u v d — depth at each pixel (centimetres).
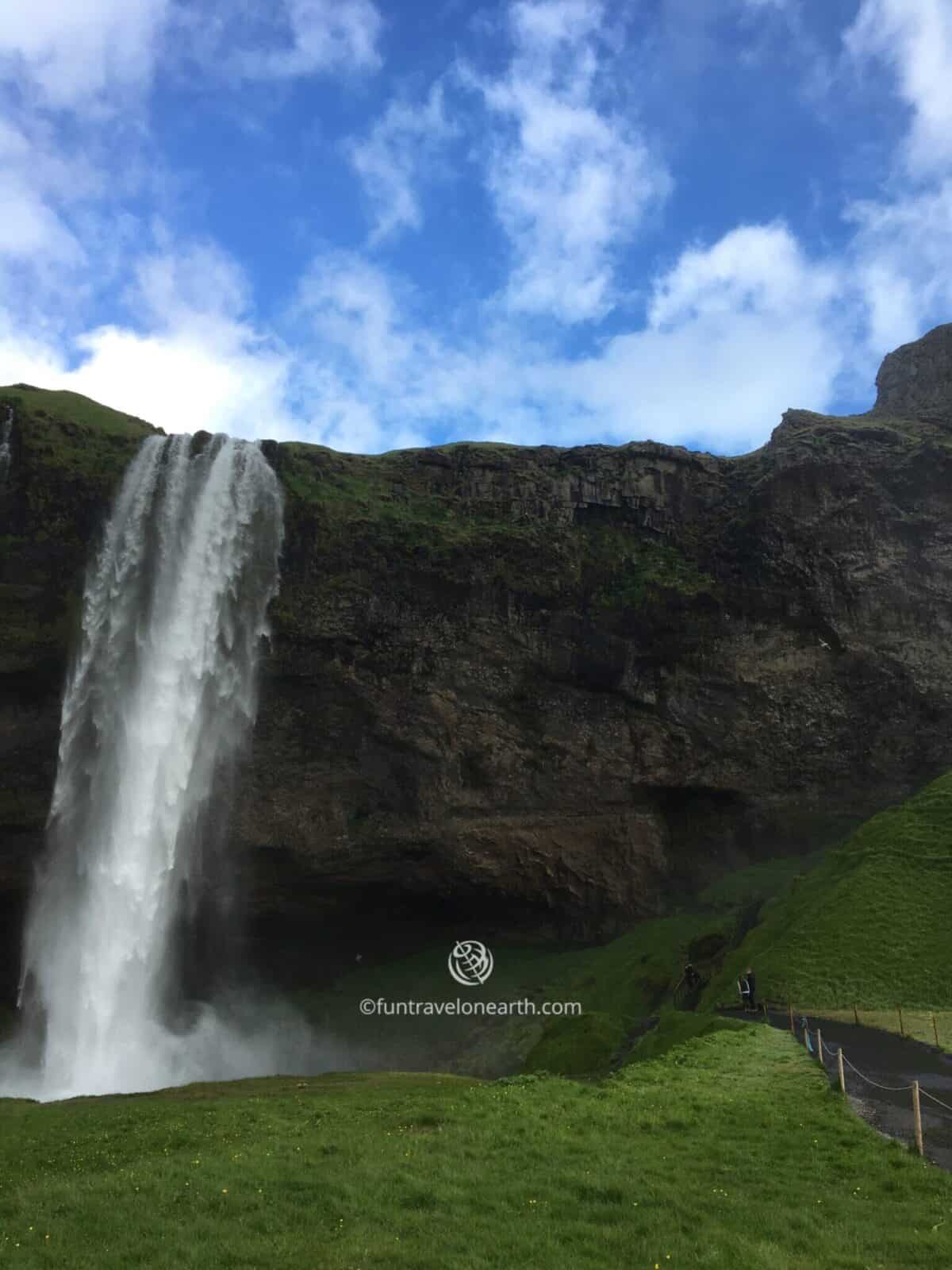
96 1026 5322
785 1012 3212
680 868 6034
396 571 5822
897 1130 1742
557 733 5969
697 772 6009
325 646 5706
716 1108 1891
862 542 6194
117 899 5462
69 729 5534
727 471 6838
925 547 6172
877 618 6088
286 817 5650
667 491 6594
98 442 6025
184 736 5625
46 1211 1393
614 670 6012
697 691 6078
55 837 5566
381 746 5788
